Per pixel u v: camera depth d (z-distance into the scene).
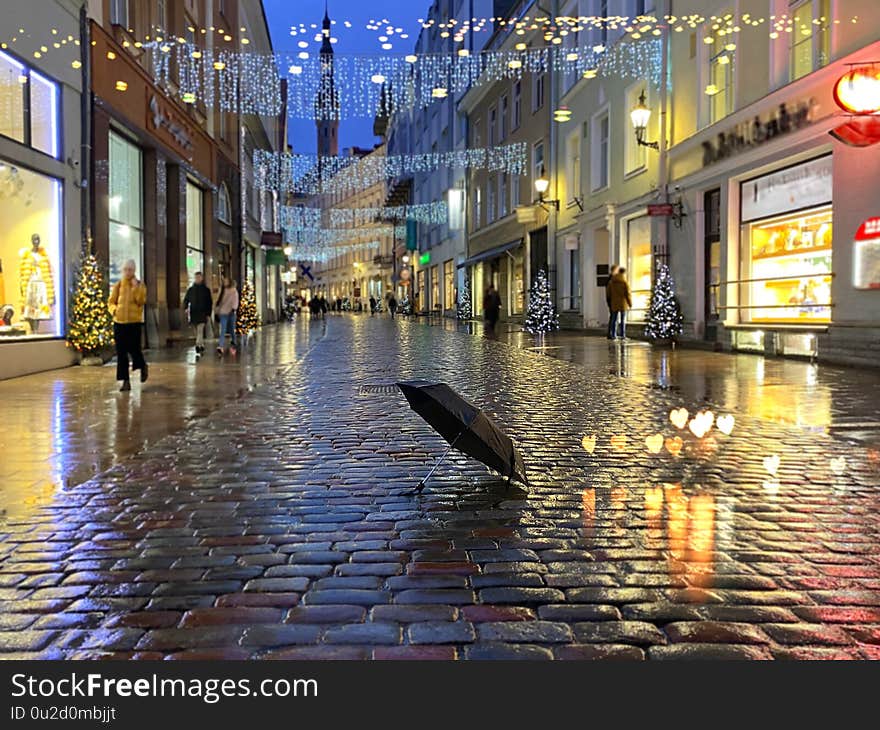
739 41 15.99
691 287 18.34
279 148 54.78
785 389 10.08
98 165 15.35
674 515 4.75
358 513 4.86
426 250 56.59
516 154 33.81
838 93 11.27
